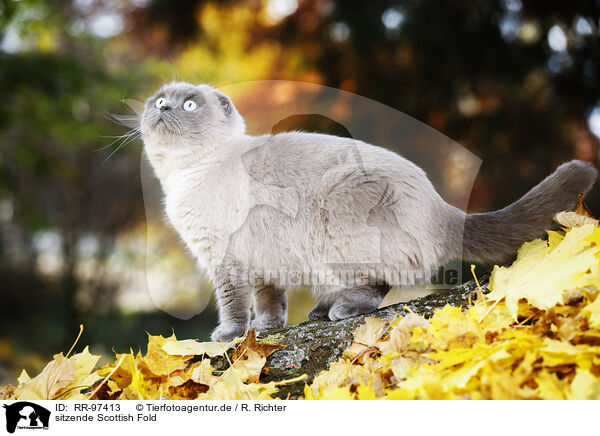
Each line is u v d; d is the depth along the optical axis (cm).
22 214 313
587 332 92
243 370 104
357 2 276
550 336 95
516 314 98
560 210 112
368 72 278
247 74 297
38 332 331
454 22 269
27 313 359
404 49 274
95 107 311
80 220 352
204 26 306
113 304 349
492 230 112
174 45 311
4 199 318
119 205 357
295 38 294
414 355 98
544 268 100
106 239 354
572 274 97
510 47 265
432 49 268
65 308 336
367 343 103
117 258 362
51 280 377
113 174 354
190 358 108
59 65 286
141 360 105
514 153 274
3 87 279
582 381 88
